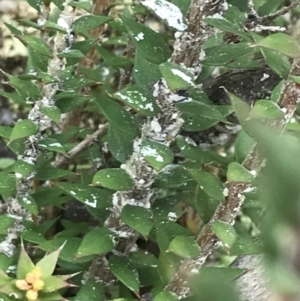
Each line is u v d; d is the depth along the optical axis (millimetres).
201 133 379
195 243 301
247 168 286
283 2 419
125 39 435
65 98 340
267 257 169
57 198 369
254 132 223
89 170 418
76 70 410
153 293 330
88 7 321
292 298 158
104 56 401
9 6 471
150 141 306
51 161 413
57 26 318
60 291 371
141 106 307
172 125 312
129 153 337
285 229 166
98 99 326
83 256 329
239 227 390
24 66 489
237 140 344
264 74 366
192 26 300
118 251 343
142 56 319
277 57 287
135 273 334
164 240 326
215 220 298
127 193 325
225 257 407
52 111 321
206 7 297
